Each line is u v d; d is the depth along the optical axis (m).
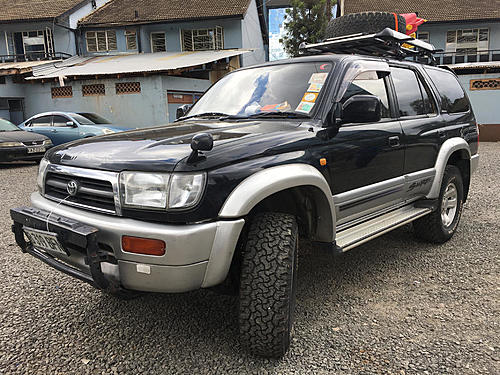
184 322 2.78
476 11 20.69
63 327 2.73
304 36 19.86
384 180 3.25
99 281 2.12
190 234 2.01
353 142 2.89
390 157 3.27
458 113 4.47
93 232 2.09
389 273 3.54
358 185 2.98
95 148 2.47
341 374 2.21
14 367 2.30
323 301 3.05
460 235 4.52
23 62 20.03
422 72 4.09
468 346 2.43
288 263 2.25
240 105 3.20
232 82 3.54
